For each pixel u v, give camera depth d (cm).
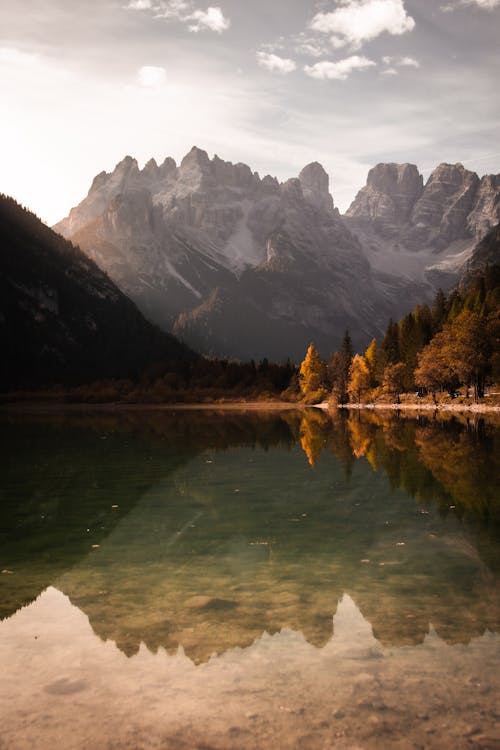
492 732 510
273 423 6272
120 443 3903
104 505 1708
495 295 10762
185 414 9806
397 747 490
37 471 2480
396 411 8656
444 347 8694
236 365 18850
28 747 496
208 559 1122
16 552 1191
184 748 493
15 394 15962
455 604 845
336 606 841
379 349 13362
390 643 704
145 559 1129
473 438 3603
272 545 1220
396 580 967
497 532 1294
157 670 639
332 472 2298
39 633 749
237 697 577
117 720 539
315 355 14462
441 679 610
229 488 1973
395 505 1622
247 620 789
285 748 491
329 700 569
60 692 592
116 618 802
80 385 18688
